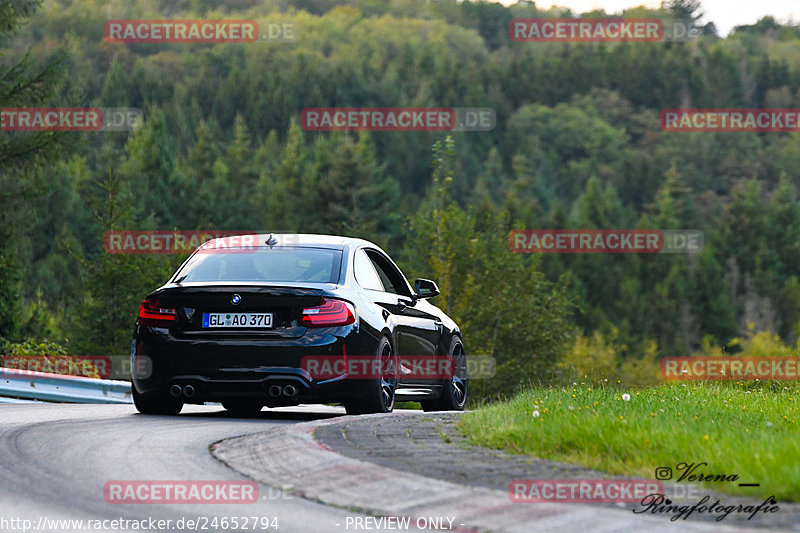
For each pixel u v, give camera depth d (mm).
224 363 30375
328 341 30297
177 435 25625
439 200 147625
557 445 20953
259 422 29922
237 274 31969
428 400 36875
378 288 33688
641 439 20344
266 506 17109
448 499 16391
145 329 31406
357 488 17719
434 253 145375
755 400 35406
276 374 30078
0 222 105438
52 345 89312
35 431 26188
